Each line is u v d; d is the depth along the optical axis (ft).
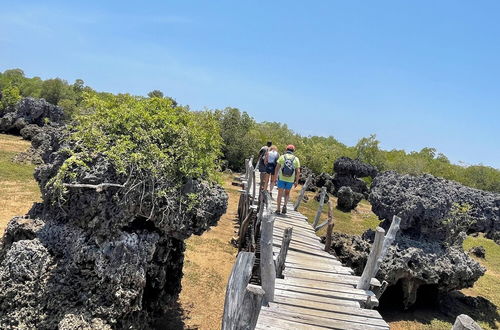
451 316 44.88
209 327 35.06
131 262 26.30
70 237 27.27
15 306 25.35
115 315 25.55
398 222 30.63
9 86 152.25
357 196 93.09
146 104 30.42
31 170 77.56
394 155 160.66
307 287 26.45
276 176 44.70
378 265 26.91
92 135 27.58
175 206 27.37
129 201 26.14
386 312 43.98
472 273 43.91
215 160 34.58
